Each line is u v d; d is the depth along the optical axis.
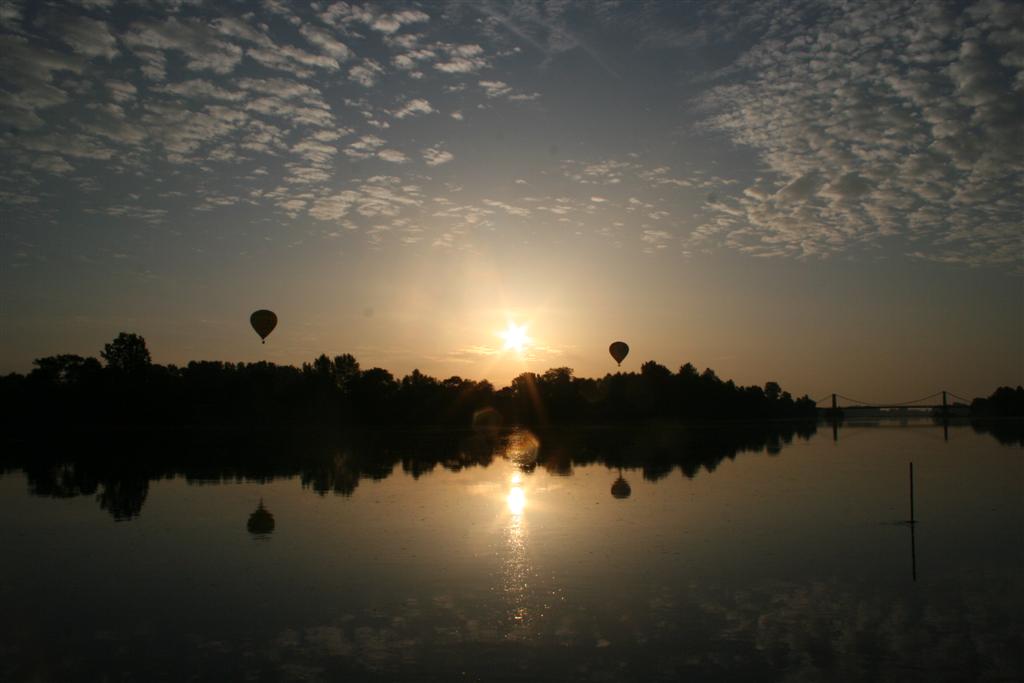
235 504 34.59
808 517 29.81
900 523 28.36
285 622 16.67
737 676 13.52
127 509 33.44
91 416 128.25
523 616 16.94
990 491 38.12
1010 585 19.38
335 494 37.94
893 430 133.38
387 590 19.11
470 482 43.19
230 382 138.00
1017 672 13.63
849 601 18.00
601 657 14.44
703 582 19.70
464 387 155.25
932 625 16.23
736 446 79.50
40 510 33.41
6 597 18.88
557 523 28.55
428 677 13.56
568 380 168.12
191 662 14.38
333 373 151.38
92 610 17.70
